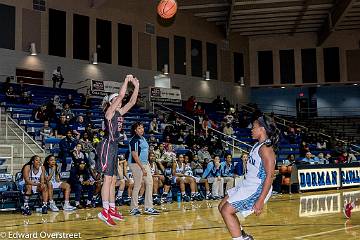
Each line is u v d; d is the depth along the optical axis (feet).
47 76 63.21
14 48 60.39
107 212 20.67
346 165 52.08
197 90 81.61
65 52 65.26
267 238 18.69
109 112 20.29
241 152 55.98
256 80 91.35
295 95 94.38
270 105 93.71
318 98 93.91
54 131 44.39
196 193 40.47
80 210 32.37
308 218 25.58
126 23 72.43
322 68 89.71
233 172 45.11
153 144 45.27
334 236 19.21
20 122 46.88
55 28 64.44
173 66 78.33
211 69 84.38
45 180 30.94
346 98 93.66
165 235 19.65
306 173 47.96
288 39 90.99
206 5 76.69
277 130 13.11
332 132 83.20
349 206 26.12
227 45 87.66
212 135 58.03
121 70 71.10
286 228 21.70
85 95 59.36
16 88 55.88
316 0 72.95
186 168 40.75
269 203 35.14
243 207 13.03
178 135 53.52
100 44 69.10
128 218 26.11
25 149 42.06
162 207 33.50
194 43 81.92
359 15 79.41
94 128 48.44
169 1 41.11
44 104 49.60
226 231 20.80
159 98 67.51
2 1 59.72
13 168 37.76
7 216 28.86
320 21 83.35
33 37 62.28
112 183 21.18
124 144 45.62
